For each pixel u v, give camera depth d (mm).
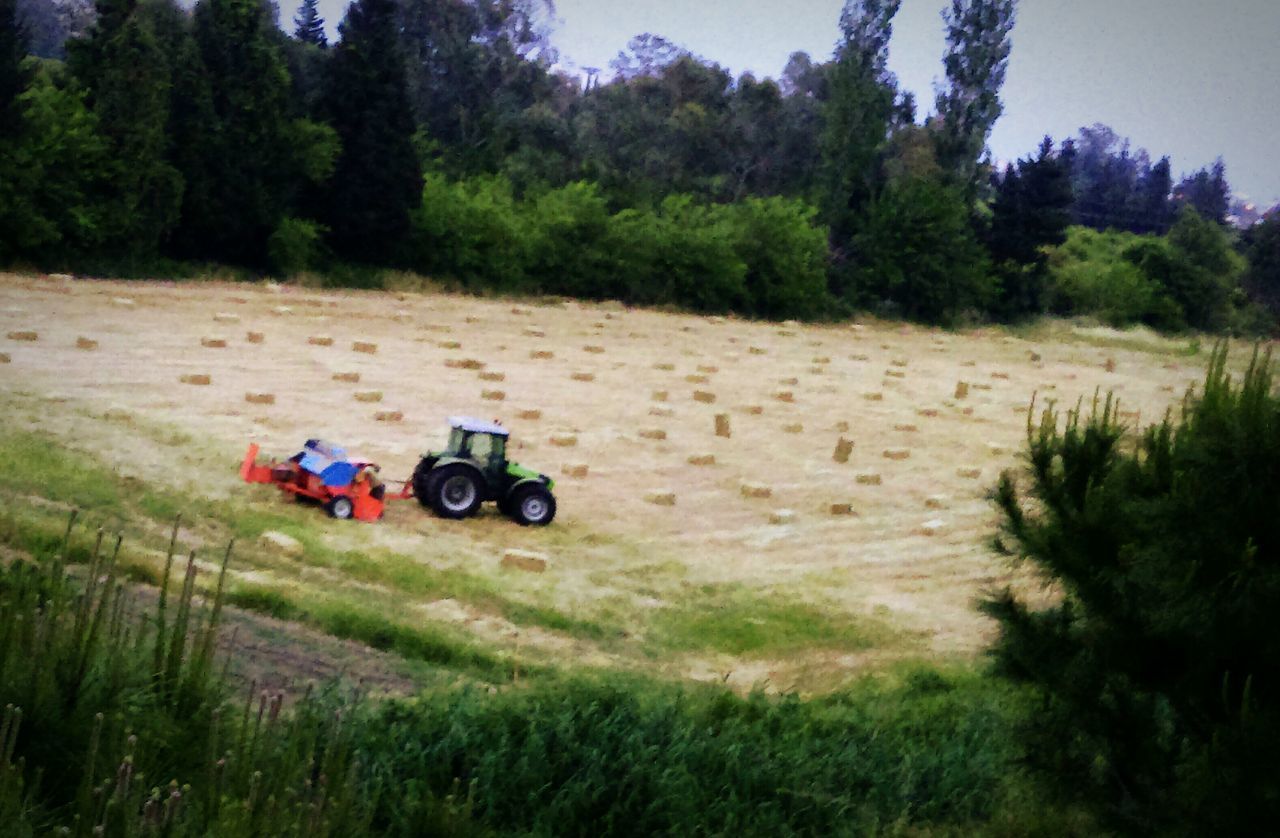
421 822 9055
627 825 10820
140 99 55438
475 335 52062
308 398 34469
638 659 19406
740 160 113562
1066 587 9391
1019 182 97500
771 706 15531
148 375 34188
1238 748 7871
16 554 15758
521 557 23312
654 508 29703
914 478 36500
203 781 7207
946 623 23547
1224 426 8477
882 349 69312
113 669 7520
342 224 65625
